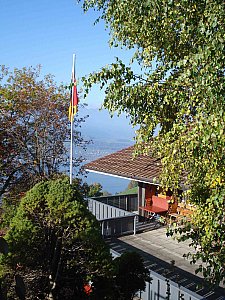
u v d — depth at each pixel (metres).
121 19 5.29
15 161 13.55
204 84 3.50
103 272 4.61
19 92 13.66
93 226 4.62
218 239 4.31
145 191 13.11
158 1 4.33
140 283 5.53
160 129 4.75
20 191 12.68
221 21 3.57
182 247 10.12
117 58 4.57
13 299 4.15
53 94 13.98
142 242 10.62
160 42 5.10
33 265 4.56
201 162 3.96
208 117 3.41
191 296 5.88
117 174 11.28
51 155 13.81
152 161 11.40
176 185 4.44
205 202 4.29
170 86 4.39
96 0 6.04
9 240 4.37
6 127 13.36
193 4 4.32
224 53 3.46
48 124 13.76
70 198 4.61
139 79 4.65
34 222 4.62
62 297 4.77
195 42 4.37
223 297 6.88
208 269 4.25
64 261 4.75
